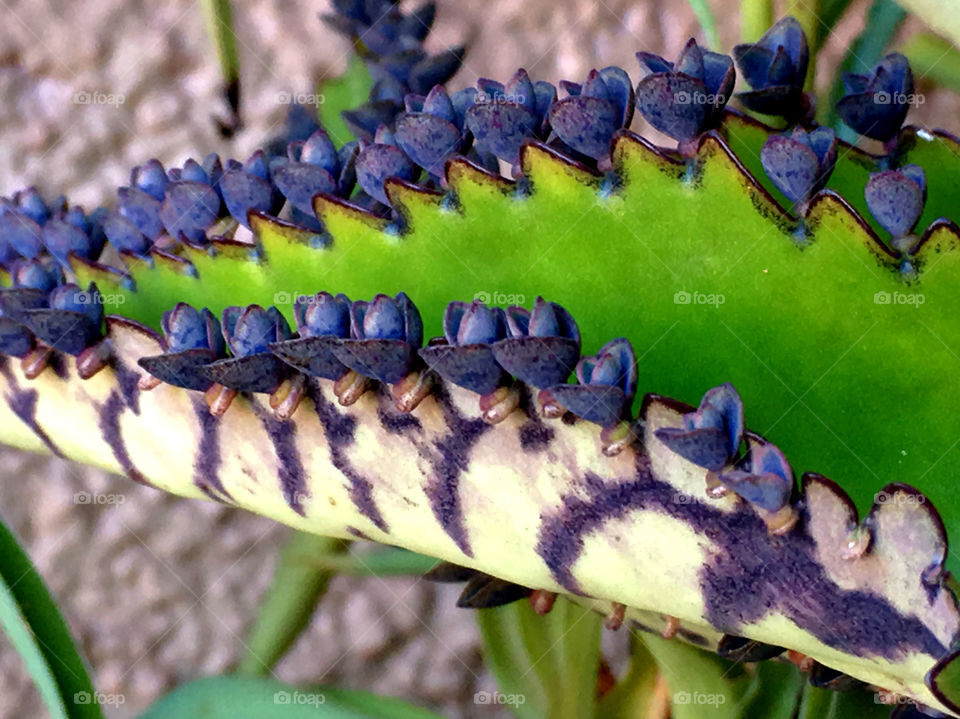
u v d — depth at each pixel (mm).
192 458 70
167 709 84
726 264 60
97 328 73
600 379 53
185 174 83
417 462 61
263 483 68
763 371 60
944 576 48
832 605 52
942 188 73
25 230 87
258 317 63
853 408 59
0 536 86
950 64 108
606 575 57
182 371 65
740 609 54
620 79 67
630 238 62
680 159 64
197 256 73
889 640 51
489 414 57
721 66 70
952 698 46
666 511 55
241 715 83
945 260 57
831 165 65
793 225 59
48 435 76
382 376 59
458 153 71
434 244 66
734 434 51
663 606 57
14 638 86
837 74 109
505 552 60
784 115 76
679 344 61
